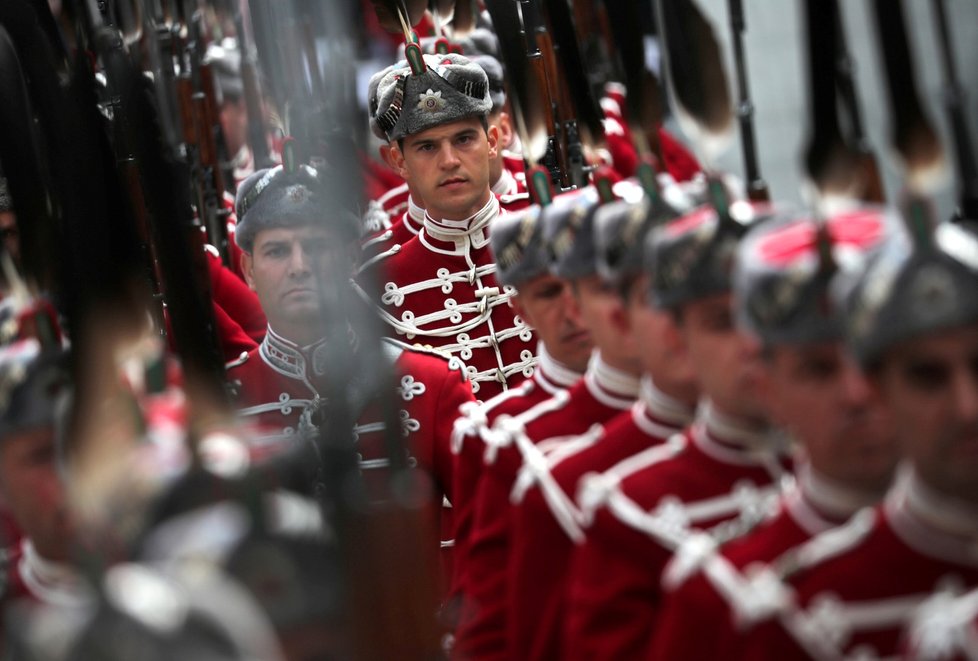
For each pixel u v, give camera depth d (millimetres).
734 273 9125
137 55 13672
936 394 7695
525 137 14297
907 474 8141
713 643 8711
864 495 8570
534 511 10914
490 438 12062
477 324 16906
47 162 11844
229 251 18328
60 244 11430
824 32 8773
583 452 10844
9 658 8234
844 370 8289
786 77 24656
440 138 16625
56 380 9820
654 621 9609
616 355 11445
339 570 8109
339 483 8695
